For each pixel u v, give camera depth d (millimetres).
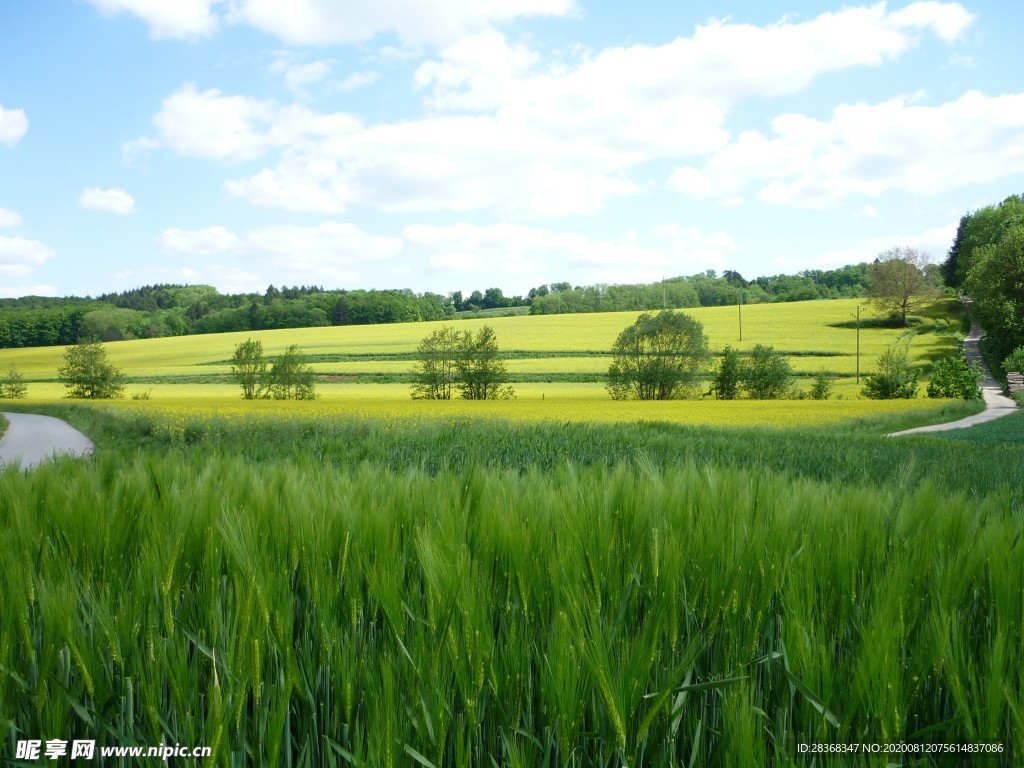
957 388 57094
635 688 1804
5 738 1797
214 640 2061
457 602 1993
